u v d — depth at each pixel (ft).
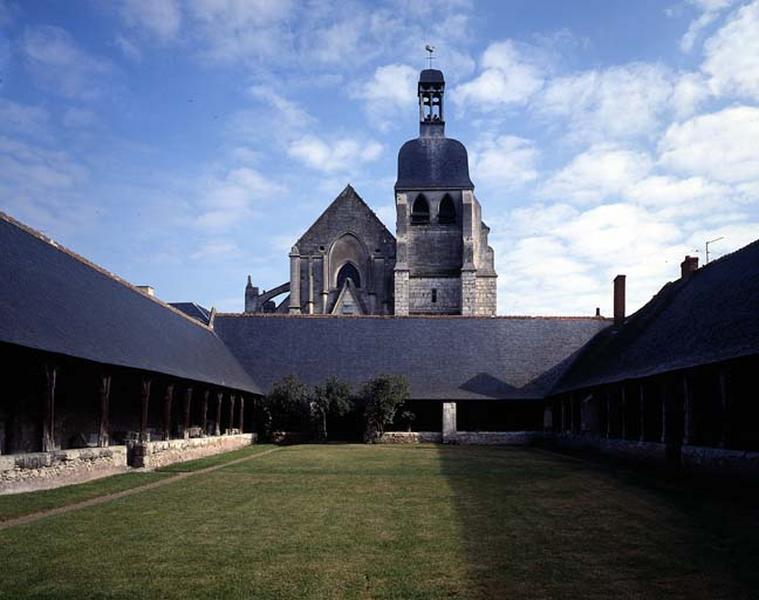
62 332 53.93
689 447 59.41
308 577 25.58
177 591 23.72
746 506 41.55
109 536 32.32
